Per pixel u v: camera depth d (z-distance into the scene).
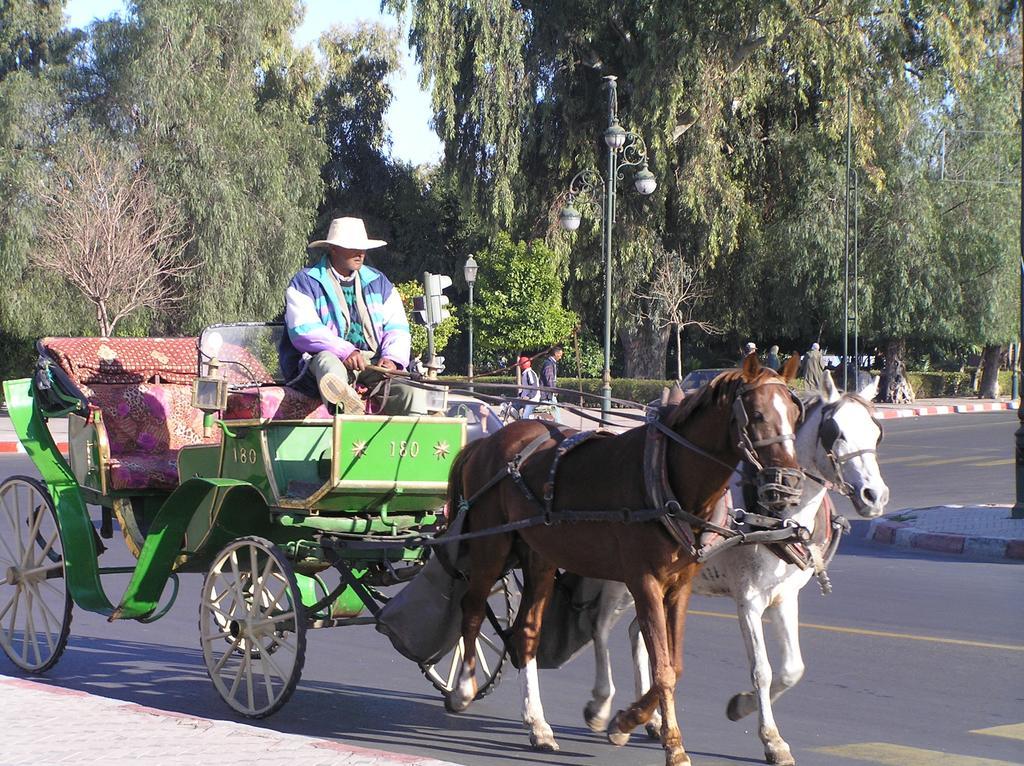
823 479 7.09
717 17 39.41
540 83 41.69
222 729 6.15
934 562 14.05
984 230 45.62
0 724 6.26
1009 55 46.53
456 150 42.12
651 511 6.36
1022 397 16.12
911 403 46.94
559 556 7.04
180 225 39.44
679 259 42.09
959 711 7.51
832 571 13.41
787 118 43.38
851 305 42.91
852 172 42.19
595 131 41.28
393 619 7.64
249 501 8.10
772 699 6.95
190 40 39.94
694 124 39.94
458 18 40.66
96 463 8.74
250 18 41.62
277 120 44.91
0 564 12.17
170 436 9.35
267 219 41.31
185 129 39.75
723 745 6.79
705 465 6.32
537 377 32.91
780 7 37.81
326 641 9.99
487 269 41.84
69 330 39.44
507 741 6.98
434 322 26.72
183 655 9.37
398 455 7.87
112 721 6.32
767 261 44.22
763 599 6.74
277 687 8.27
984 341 46.75
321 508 7.81
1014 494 19.41
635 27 40.31
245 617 7.54
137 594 8.14
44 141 39.06
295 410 8.03
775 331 47.28
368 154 59.81
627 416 7.20
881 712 7.48
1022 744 6.73
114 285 37.50
